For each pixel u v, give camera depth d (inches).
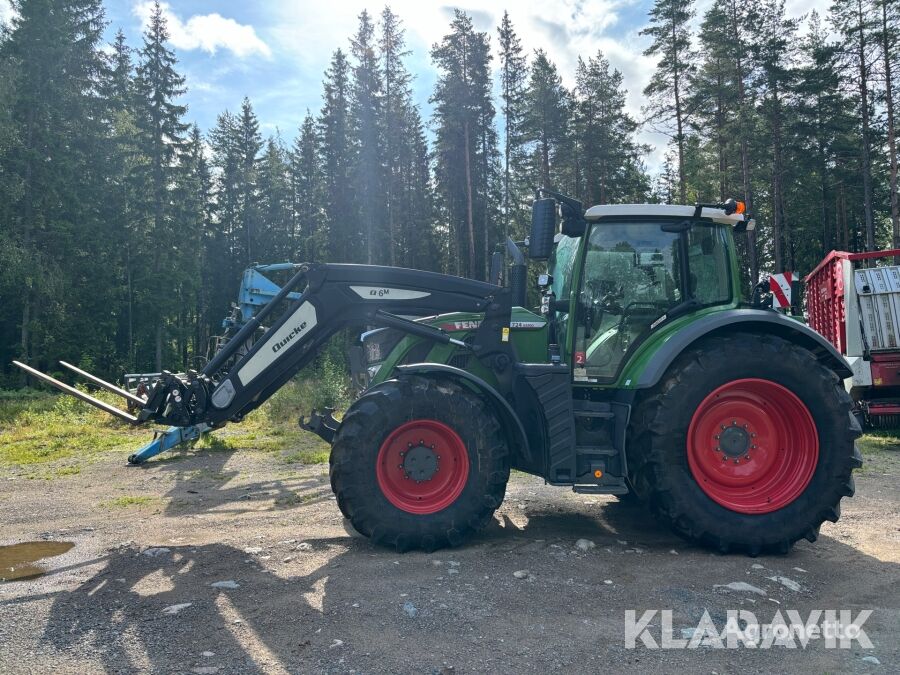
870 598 138.9
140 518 210.7
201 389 189.5
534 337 198.4
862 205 1362.0
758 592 141.2
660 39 1179.9
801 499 171.2
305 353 195.8
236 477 283.6
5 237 1034.1
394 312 196.5
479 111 1333.7
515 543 177.5
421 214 1802.4
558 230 225.0
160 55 1355.8
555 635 119.0
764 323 185.5
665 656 111.7
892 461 310.5
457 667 106.6
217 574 151.3
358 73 1460.4
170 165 1397.6
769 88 1087.0
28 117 1100.5
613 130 1348.4
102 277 1273.4
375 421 167.8
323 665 106.7
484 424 173.0
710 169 1227.9
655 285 196.1
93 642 115.3
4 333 1205.7
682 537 173.6
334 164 1630.2
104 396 544.7
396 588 140.9
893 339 383.9
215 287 1866.4
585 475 176.6
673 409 171.6
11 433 423.2
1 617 126.8
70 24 1218.6
